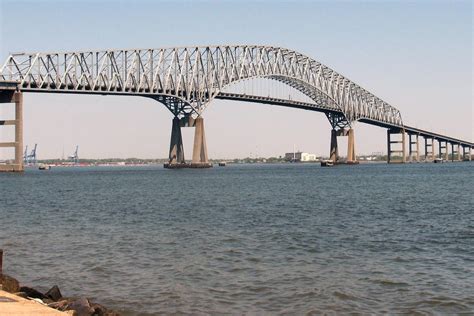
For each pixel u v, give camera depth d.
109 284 24.42
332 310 20.64
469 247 33.66
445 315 20.09
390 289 23.39
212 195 80.88
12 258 30.50
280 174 175.00
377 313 20.30
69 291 23.38
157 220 48.84
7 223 47.34
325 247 33.72
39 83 165.88
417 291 23.02
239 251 32.22
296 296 22.39
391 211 55.94
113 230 41.97
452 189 89.69
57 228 43.44
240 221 47.66
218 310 20.59
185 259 29.78
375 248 33.41
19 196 81.12
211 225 44.84
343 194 81.38
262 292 23.02
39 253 31.84
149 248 33.28
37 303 16.05
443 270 26.98
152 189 97.62
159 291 23.14
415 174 161.12
